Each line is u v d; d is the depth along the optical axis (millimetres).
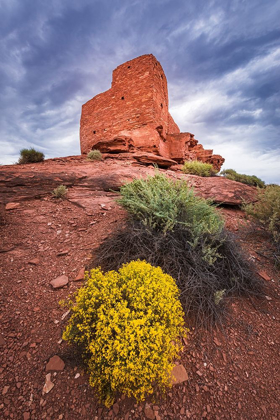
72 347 2029
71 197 6227
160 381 1634
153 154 15789
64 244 3924
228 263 3164
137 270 2205
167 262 2875
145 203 3678
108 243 3320
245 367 2074
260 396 1841
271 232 4453
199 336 2324
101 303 1941
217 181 9195
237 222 5637
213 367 2047
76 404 1646
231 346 2266
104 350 1564
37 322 2324
